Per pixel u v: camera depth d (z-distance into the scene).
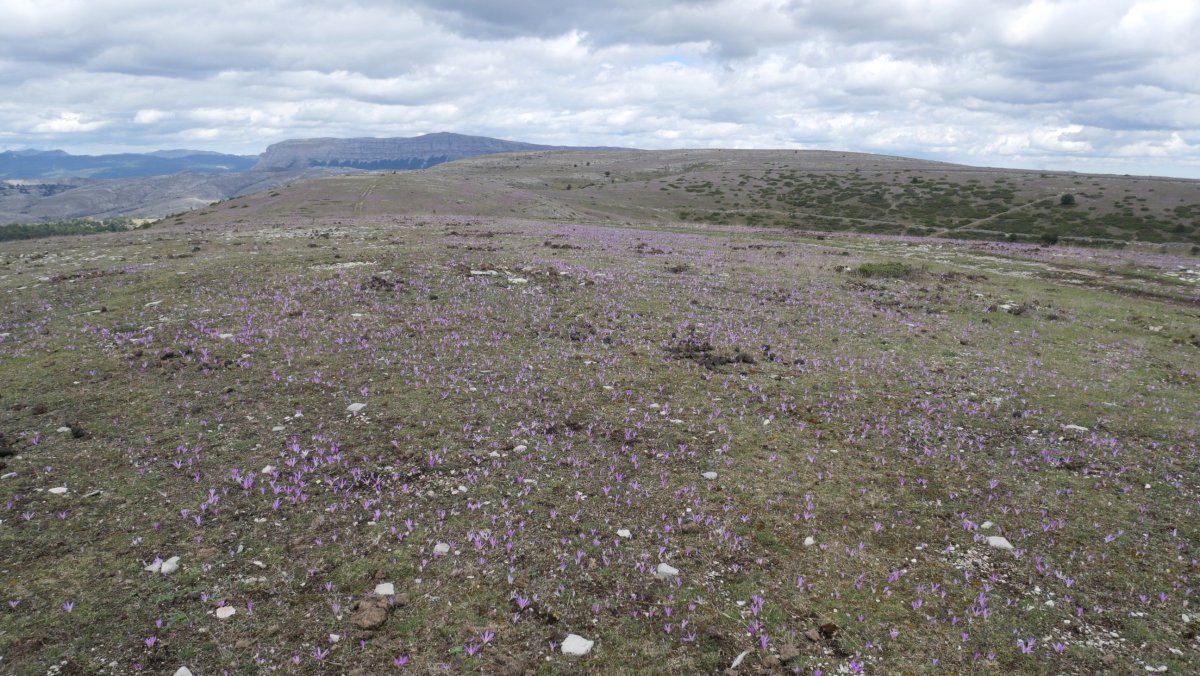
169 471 9.02
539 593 6.82
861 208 114.25
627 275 24.47
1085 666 6.08
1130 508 8.98
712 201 121.31
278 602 6.55
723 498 8.95
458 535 7.80
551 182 146.12
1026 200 110.69
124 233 44.62
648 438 10.74
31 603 6.36
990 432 11.56
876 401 12.84
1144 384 14.48
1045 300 24.16
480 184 104.00
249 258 24.73
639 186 137.62
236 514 8.03
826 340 17.22
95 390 11.94
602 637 6.27
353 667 5.76
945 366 15.34
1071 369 15.52
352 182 91.50
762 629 6.43
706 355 15.28
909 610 6.81
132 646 5.88
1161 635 6.51
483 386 12.67
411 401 11.79
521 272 23.09
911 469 10.04
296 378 12.73
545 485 9.05
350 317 16.92
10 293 19.75
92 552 7.20
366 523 7.98
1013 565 7.66
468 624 6.32
